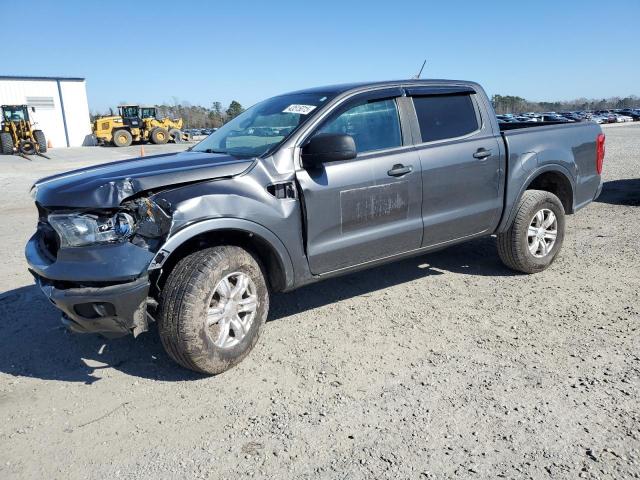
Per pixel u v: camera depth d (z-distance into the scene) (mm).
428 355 3797
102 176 3580
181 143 40125
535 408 3084
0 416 3250
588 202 5820
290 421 3074
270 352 3943
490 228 5043
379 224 4297
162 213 3281
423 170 4441
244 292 3695
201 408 3254
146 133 38719
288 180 3828
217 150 4395
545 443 2770
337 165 4047
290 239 3844
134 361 3910
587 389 3264
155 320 3508
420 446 2793
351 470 2635
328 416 3104
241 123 4750
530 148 5133
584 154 5629
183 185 3488
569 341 3918
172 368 3779
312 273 4051
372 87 4410
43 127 42094
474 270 5629
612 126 44438
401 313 4578
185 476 2656
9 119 30422
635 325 4133
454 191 4668
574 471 2555
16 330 4520
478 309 4590
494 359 3697
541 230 5301
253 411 3195
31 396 3475
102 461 2801
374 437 2889
